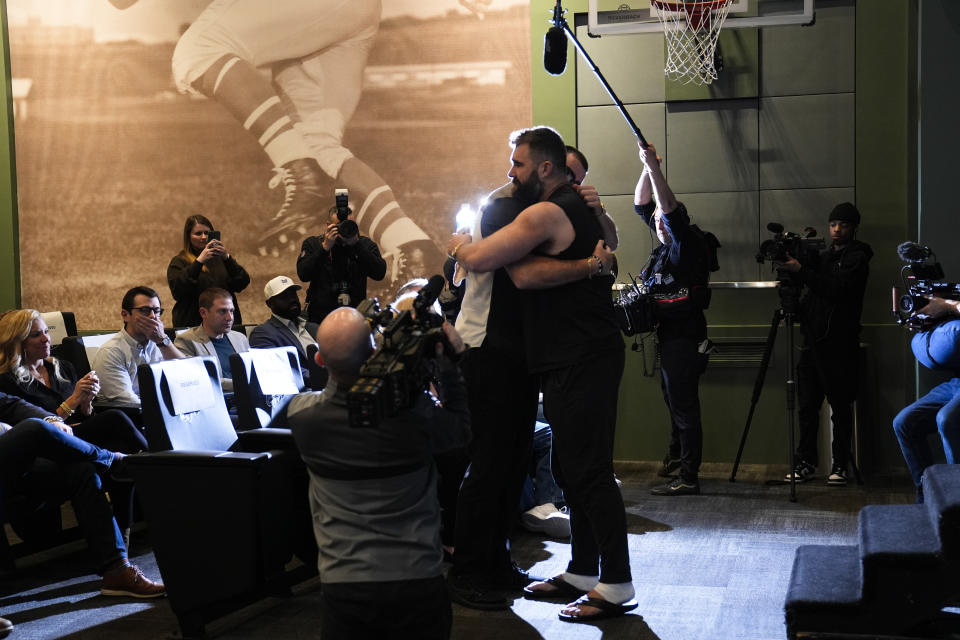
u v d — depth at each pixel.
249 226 6.39
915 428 4.04
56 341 5.20
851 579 2.87
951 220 5.24
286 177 6.33
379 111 6.19
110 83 6.51
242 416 3.67
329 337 2.05
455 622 3.20
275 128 6.32
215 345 4.89
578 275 3.06
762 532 4.21
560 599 3.41
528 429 3.43
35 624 3.30
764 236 5.68
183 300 5.70
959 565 2.55
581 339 3.13
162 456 3.17
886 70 5.47
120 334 4.43
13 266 6.63
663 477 5.43
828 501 4.78
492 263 3.03
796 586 2.82
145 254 6.53
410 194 6.18
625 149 5.82
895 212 5.50
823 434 5.43
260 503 3.18
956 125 5.21
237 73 6.35
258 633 3.16
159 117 6.47
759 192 5.67
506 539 3.53
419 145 6.15
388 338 2.08
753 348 5.67
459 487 3.73
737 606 3.28
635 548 4.01
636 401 5.83
